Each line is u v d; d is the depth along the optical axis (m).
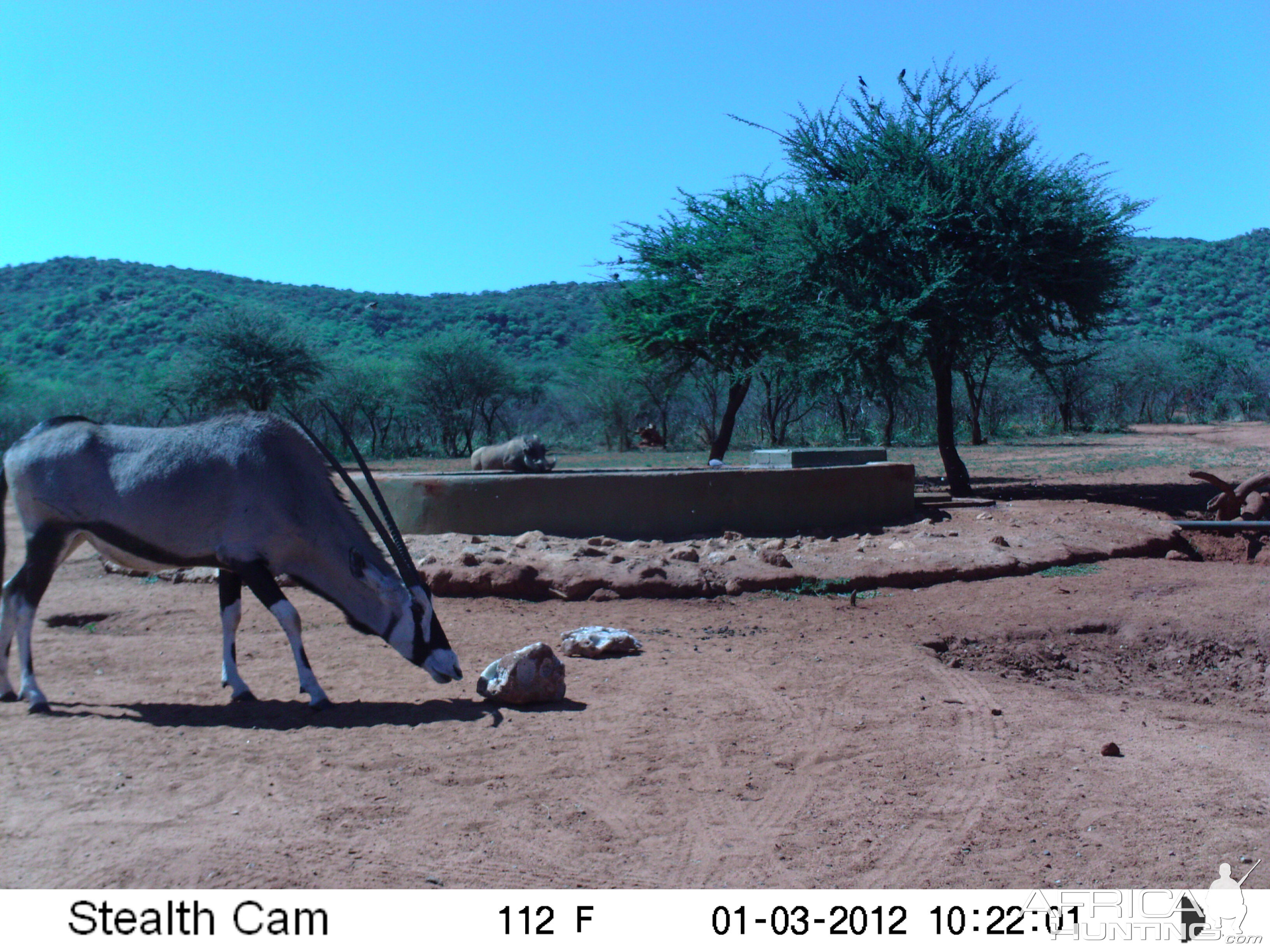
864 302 18.05
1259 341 88.81
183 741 6.19
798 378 21.70
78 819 4.96
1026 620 9.67
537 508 12.97
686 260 23.61
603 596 10.65
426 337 49.22
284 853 4.61
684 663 8.20
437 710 6.90
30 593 7.00
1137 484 21.52
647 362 27.09
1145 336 89.69
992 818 5.15
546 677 7.05
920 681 7.73
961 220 18.05
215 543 6.95
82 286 81.06
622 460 34.16
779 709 6.96
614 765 5.84
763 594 10.91
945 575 11.55
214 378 37.16
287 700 7.17
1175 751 6.30
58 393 43.41
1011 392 48.22
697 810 5.22
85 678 7.81
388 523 7.35
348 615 7.24
